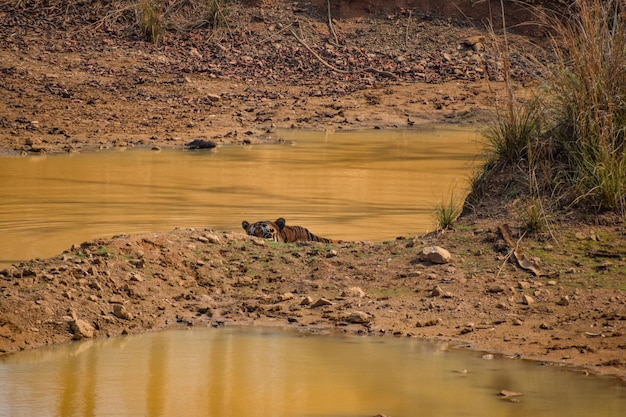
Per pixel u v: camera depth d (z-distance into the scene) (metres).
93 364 25.62
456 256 33.25
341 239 40.69
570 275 31.25
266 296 31.64
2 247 38.16
